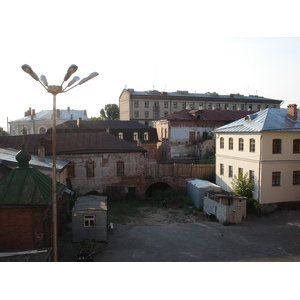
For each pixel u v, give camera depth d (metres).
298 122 27.08
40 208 14.02
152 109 72.81
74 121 49.81
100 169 30.38
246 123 28.88
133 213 26.56
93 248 16.64
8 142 32.41
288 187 26.31
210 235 20.28
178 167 34.72
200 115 52.97
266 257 16.33
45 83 10.27
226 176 31.66
